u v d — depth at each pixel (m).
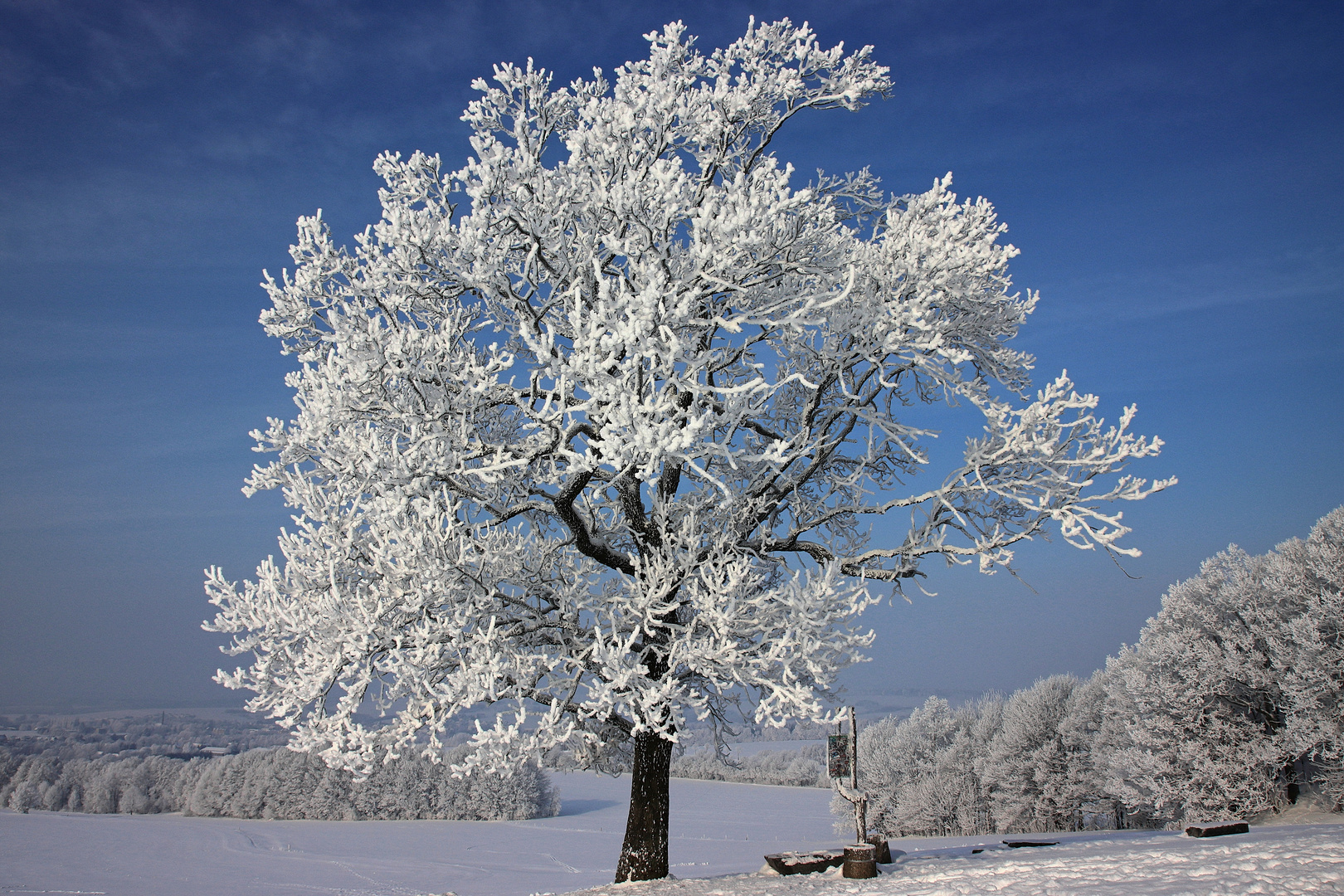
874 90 11.93
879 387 11.80
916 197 11.43
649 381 8.61
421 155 10.89
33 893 47.78
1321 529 27.89
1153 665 30.03
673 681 9.05
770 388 8.61
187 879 52.19
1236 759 26.92
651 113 10.73
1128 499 10.07
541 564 10.84
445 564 9.00
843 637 9.26
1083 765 43.78
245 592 9.98
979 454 10.72
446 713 9.11
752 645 9.98
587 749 12.92
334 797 90.25
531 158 9.58
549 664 9.66
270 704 9.69
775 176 10.32
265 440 10.77
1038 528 10.77
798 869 10.37
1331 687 24.08
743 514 11.54
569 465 9.15
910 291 10.88
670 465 11.95
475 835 73.69
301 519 9.99
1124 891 6.32
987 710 53.81
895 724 61.53
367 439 9.48
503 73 11.09
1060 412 10.45
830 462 13.26
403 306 10.70
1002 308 12.09
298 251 11.09
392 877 50.59
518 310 10.88
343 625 9.00
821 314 10.67
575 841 69.94
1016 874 8.29
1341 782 24.09
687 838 62.81
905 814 53.59
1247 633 28.53
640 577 10.77
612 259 11.16
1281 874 6.36
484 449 10.04
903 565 11.44
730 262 8.67
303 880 50.12
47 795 109.56
